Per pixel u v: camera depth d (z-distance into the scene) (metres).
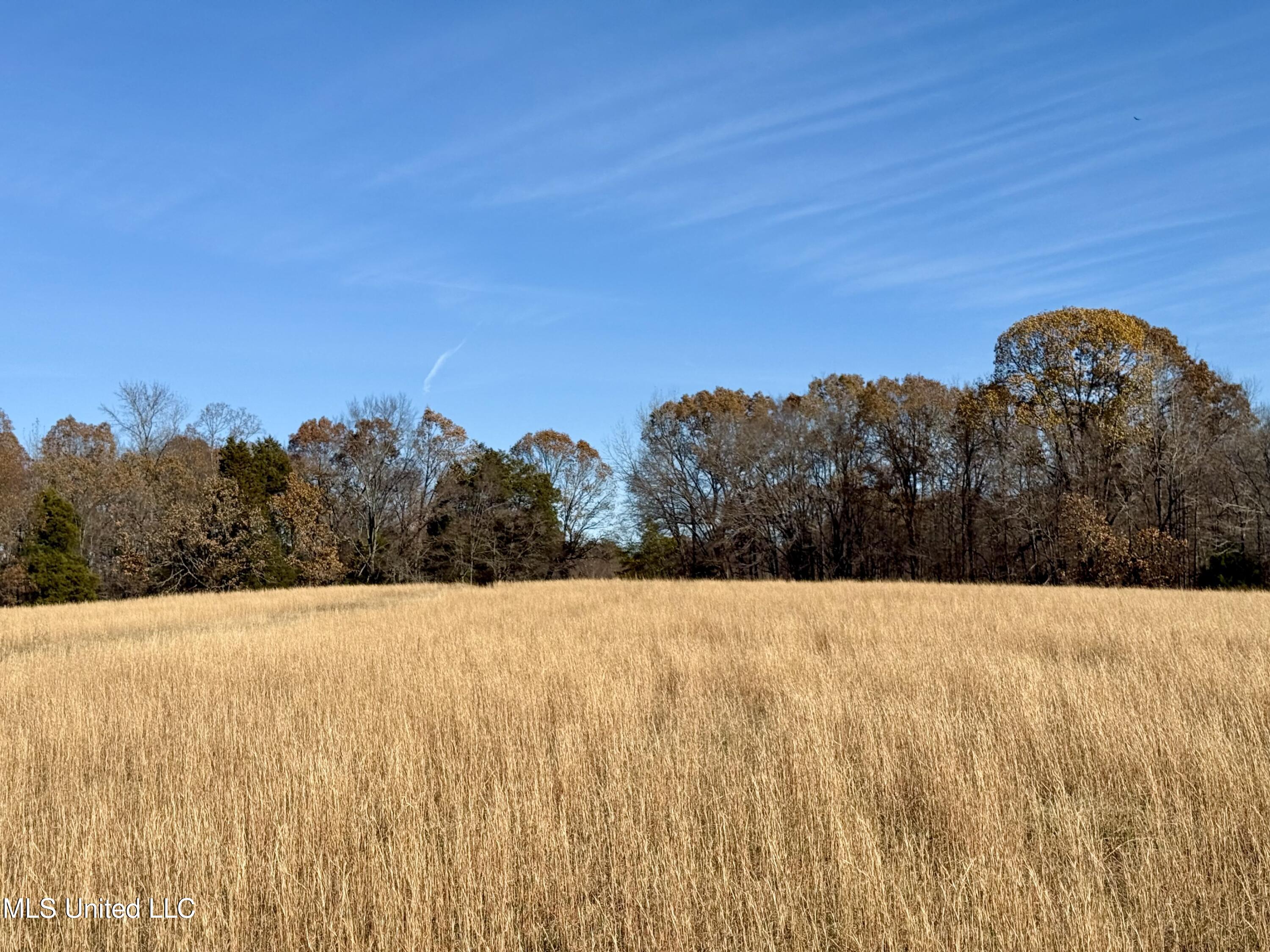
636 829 4.80
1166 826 4.79
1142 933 3.74
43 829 5.19
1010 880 4.04
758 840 4.79
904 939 3.76
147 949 3.98
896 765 5.80
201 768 6.27
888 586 25.77
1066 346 34.84
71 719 7.82
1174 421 31.88
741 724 7.39
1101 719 6.48
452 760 6.23
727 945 3.79
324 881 4.31
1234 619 12.84
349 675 10.05
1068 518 31.20
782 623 13.85
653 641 12.24
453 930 3.92
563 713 7.59
